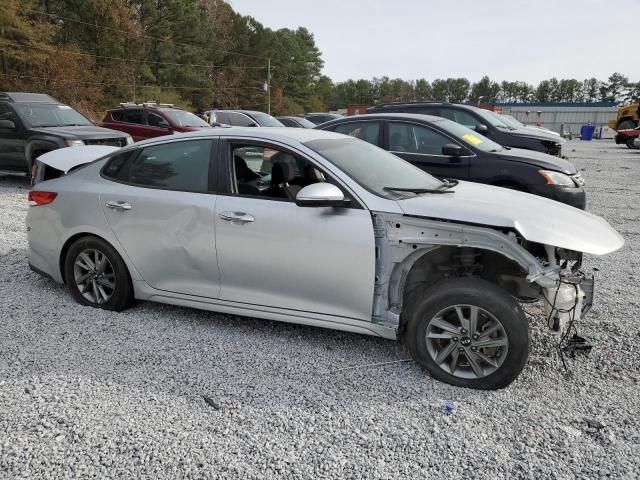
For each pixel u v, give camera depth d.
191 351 3.86
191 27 57.19
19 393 3.28
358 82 132.00
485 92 141.00
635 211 9.34
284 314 3.87
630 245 7.01
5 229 7.38
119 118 15.05
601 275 5.68
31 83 37.31
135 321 4.38
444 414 3.08
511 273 3.64
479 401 3.22
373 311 3.60
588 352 3.81
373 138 7.89
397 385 3.40
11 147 10.51
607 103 65.50
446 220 3.38
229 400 3.22
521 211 3.49
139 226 4.26
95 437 2.86
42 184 4.83
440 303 3.35
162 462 2.67
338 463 2.67
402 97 131.00
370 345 3.98
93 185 4.54
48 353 3.80
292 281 3.77
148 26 52.69
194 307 4.23
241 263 3.91
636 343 3.97
